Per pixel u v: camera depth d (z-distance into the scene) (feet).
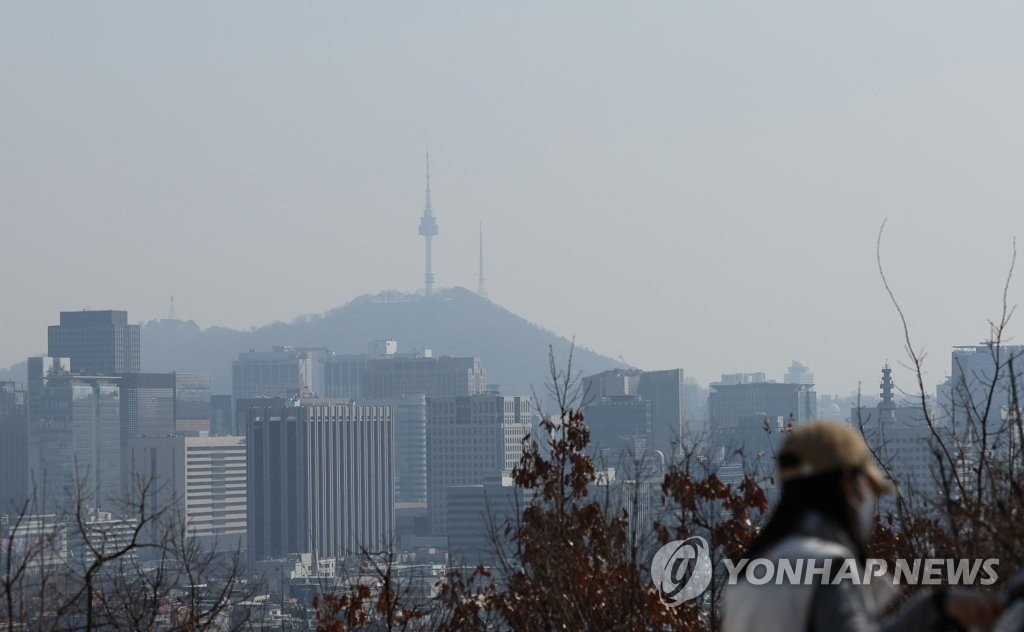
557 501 118.93
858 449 37.99
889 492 38.78
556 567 113.09
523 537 120.88
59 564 115.85
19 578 106.42
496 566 126.72
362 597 130.52
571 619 108.68
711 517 115.24
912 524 86.84
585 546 119.34
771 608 36.42
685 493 114.01
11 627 105.19
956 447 89.56
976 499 80.33
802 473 37.99
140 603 122.31
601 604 109.70
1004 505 75.46
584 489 125.39
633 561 110.93
